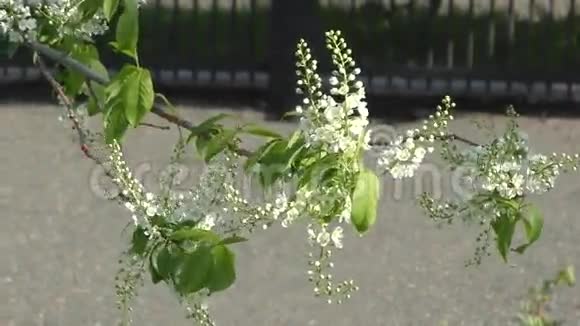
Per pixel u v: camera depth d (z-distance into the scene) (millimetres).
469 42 15688
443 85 15445
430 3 16047
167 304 8492
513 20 15758
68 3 3645
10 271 9266
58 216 10555
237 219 3320
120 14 3275
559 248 9945
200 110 14883
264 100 15180
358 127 3061
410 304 8836
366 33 15766
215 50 15523
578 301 8719
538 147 13719
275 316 8547
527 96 15359
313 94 3139
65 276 9219
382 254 9820
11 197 11016
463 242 10078
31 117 13727
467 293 9031
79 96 4441
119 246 9898
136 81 3205
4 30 3617
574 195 11281
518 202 3658
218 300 8781
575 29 15688
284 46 14758
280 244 9852
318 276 3398
